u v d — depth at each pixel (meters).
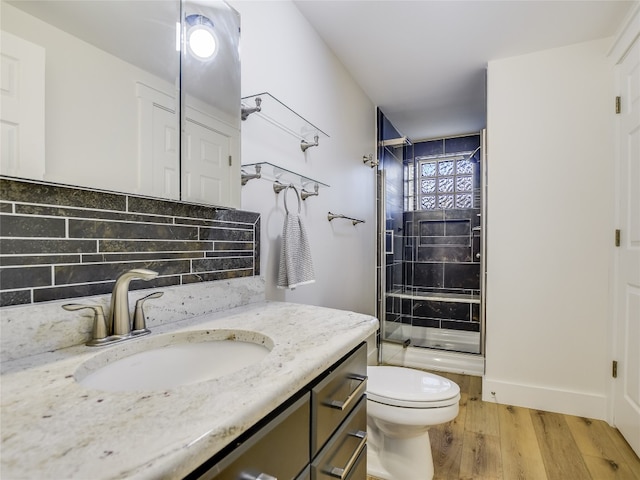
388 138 3.23
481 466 1.52
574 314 2.03
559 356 2.06
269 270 1.50
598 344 1.98
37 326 0.68
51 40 0.75
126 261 0.88
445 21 1.82
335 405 0.81
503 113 2.18
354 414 0.94
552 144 2.07
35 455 0.36
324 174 2.06
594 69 1.99
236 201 1.23
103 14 0.85
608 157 1.96
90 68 0.82
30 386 0.54
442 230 3.59
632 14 1.61
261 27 1.48
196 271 1.09
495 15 1.76
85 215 0.80
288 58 1.67
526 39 1.97
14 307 0.66
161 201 0.98
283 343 0.77
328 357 0.71
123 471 0.34
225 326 0.92
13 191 0.68
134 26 0.93
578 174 2.02
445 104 2.91
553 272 2.07
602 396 1.96
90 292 0.80
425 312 3.50
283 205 1.62
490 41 2.00
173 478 0.36
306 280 1.50
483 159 2.55
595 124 1.99
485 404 2.15
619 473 1.47
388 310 3.12
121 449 0.38
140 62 0.94
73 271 0.77
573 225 2.03
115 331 0.78
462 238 3.51
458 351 2.80
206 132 1.13
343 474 0.83
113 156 0.86
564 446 1.68
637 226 1.64
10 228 0.67
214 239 1.17
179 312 0.98
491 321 2.21
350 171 2.46
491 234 2.21
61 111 0.76
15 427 0.42
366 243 2.79
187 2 1.08
